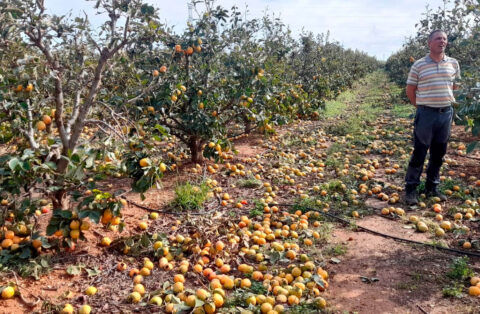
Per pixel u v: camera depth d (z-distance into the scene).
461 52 11.57
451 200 6.25
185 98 6.91
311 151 9.97
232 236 4.80
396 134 11.55
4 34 3.96
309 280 3.84
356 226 5.34
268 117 8.74
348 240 4.99
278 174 7.78
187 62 7.26
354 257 4.53
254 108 8.21
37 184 4.29
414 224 5.41
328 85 19.31
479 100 4.83
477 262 4.35
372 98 22.89
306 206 6.01
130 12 4.20
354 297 3.73
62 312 3.32
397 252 4.62
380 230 5.28
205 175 7.21
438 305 3.56
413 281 3.97
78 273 4.00
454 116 6.23
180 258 4.43
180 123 7.51
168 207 5.96
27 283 3.75
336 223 5.55
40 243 4.10
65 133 4.40
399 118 14.56
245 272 4.14
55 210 4.05
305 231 5.07
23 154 3.72
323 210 5.92
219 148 7.02
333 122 14.38
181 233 5.07
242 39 9.01
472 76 6.49
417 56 16.16
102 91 5.41
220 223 5.06
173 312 3.40
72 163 3.92
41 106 4.55
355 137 11.46
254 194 6.75
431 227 5.27
